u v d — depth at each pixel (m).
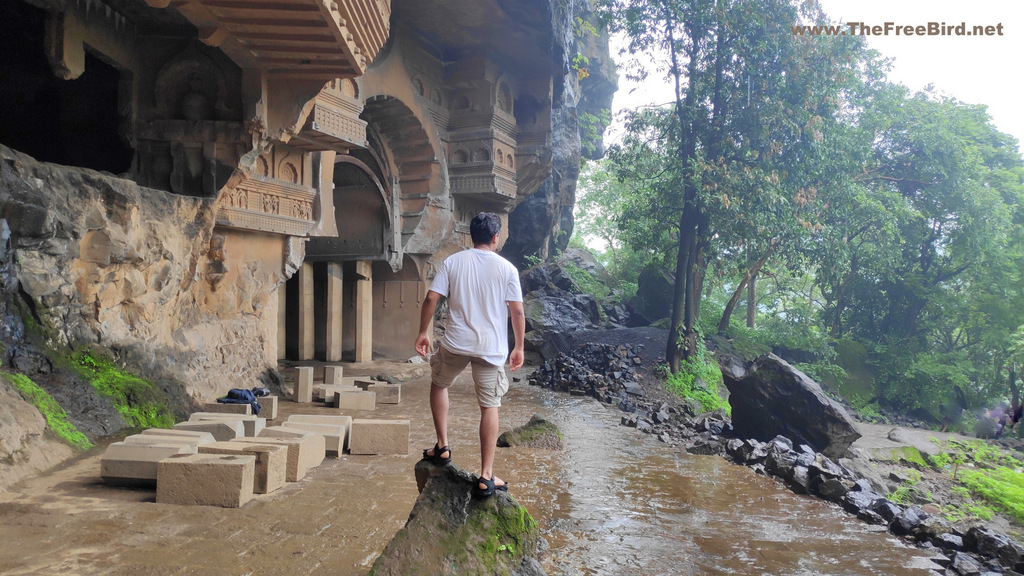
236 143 12.02
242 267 14.03
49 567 4.32
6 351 8.02
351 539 5.27
